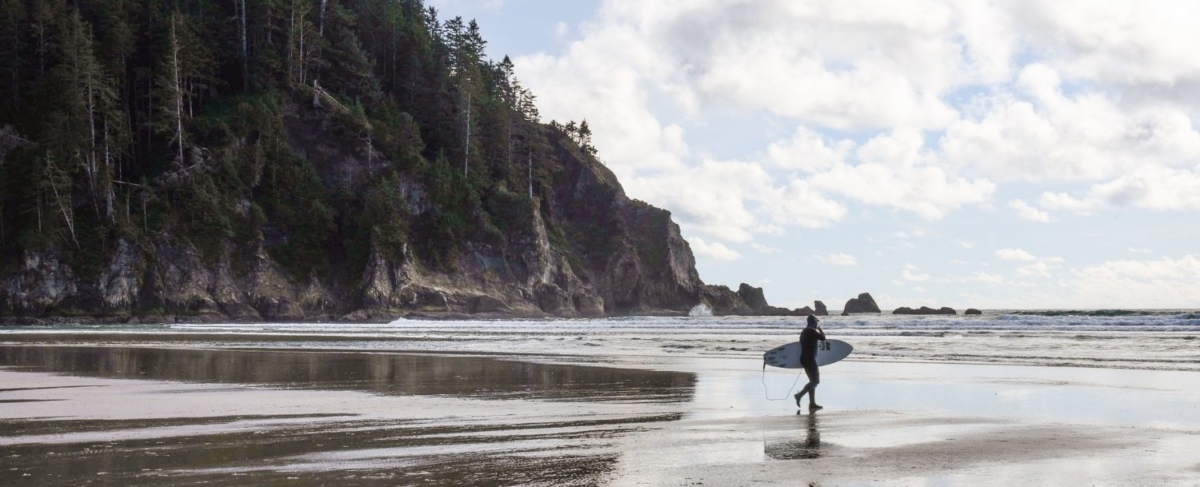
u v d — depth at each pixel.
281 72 126.94
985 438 11.26
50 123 104.50
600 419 13.26
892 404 15.18
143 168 112.44
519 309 122.00
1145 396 16.23
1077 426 12.36
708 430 12.05
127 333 58.81
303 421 12.95
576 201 158.75
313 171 120.31
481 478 8.70
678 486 8.33
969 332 46.56
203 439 11.18
